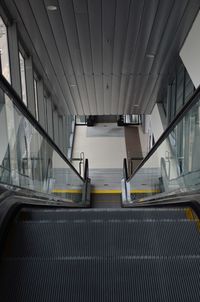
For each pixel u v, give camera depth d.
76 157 15.96
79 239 2.45
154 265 2.09
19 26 6.45
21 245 2.32
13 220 2.50
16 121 3.87
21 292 1.88
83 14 6.00
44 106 9.43
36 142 4.88
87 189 11.49
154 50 7.54
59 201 5.87
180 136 4.75
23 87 7.67
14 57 6.48
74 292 1.88
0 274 1.99
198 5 5.79
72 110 12.31
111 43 7.15
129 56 7.83
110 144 17.20
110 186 12.77
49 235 2.46
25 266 2.05
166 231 2.57
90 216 3.01
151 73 8.97
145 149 16.14
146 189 7.95
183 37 6.92
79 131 19.11
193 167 4.06
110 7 5.79
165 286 1.93
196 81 6.76
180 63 8.32
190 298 1.86
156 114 11.59
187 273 2.03
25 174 4.23
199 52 6.25
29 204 3.19
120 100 11.20
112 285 1.93
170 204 3.88
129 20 6.25
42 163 5.29
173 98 9.73
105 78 9.19
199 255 2.25
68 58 7.84
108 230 2.57
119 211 3.07
